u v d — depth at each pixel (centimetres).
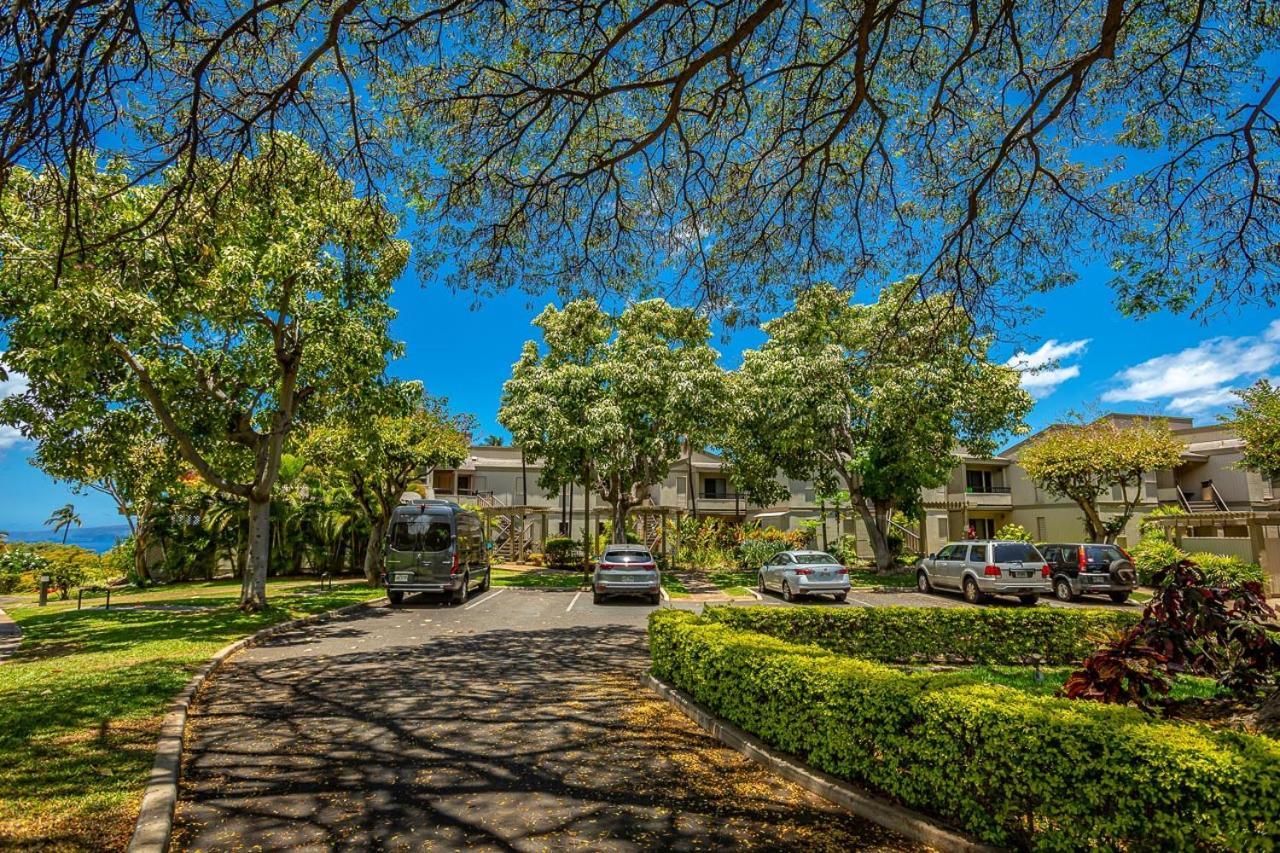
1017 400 2406
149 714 673
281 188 721
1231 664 684
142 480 1905
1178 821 314
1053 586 2005
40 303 1072
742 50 709
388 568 1767
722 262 880
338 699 773
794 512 3778
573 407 2491
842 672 511
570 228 823
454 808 467
